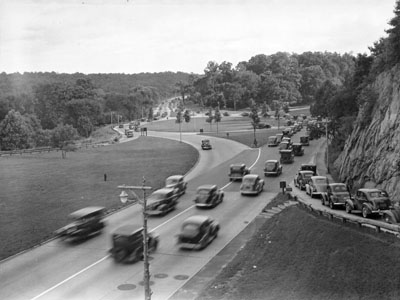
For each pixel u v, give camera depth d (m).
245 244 34.59
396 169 39.34
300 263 28.00
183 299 25.50
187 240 34.03
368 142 47.06
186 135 134.50
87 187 58.94
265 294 25.09
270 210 43.44
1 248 35.00
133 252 31.59
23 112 170.25
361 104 54.41
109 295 26.48
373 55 68.50
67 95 196.75
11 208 47.34
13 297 26.52
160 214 44.00
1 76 195.62
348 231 29.41
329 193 39.44
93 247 35.31
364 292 22.81
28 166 78.94
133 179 64.56
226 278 28.22
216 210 45.59
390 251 24.81
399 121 41.12
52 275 29.73
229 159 81.69
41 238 37.47
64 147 99.81
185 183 56.66
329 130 74.75
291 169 67.81
